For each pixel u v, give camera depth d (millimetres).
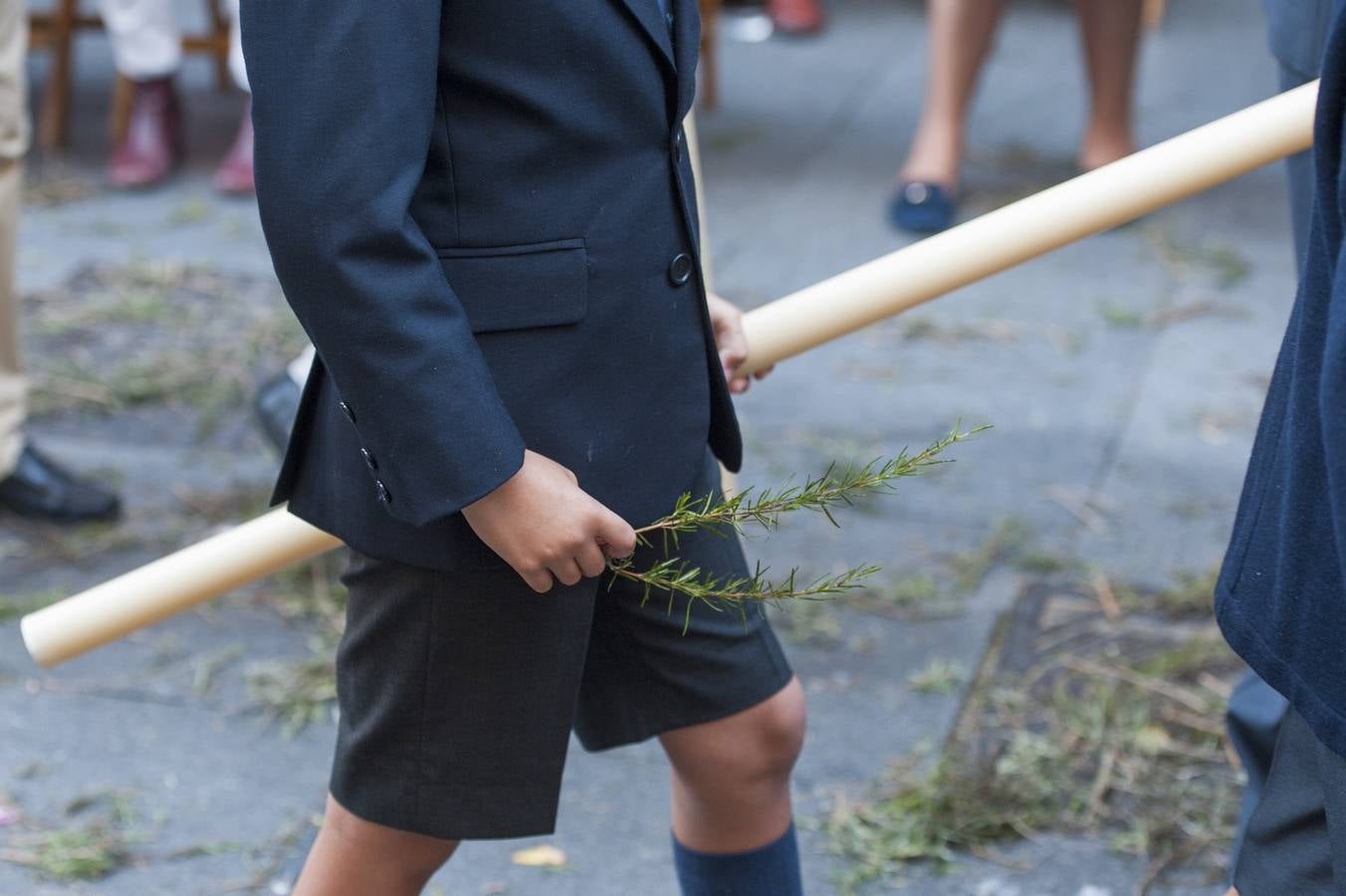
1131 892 2107
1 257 2922
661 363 1409
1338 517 1068
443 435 1231
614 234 1347
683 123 1481
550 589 1393
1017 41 6145
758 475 3232
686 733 1604
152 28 4812
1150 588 2834
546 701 1455
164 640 2693
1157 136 5082
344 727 1534
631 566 1502
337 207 1190
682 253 1417
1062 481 3215
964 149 4965
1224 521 3064
